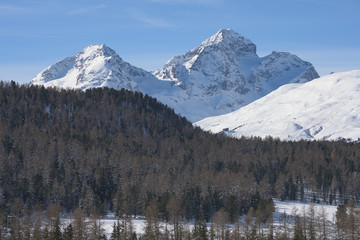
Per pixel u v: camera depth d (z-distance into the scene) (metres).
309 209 195.25
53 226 159.25
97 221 182.25
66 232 148.62
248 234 156.75
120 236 154.38
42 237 147.62
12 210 182.62
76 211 168.88
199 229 154.12
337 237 160.62
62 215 193.62
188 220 196.25
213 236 158.62
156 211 171.25
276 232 159.00
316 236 159.62
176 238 156.25
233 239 154.38
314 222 167.12
